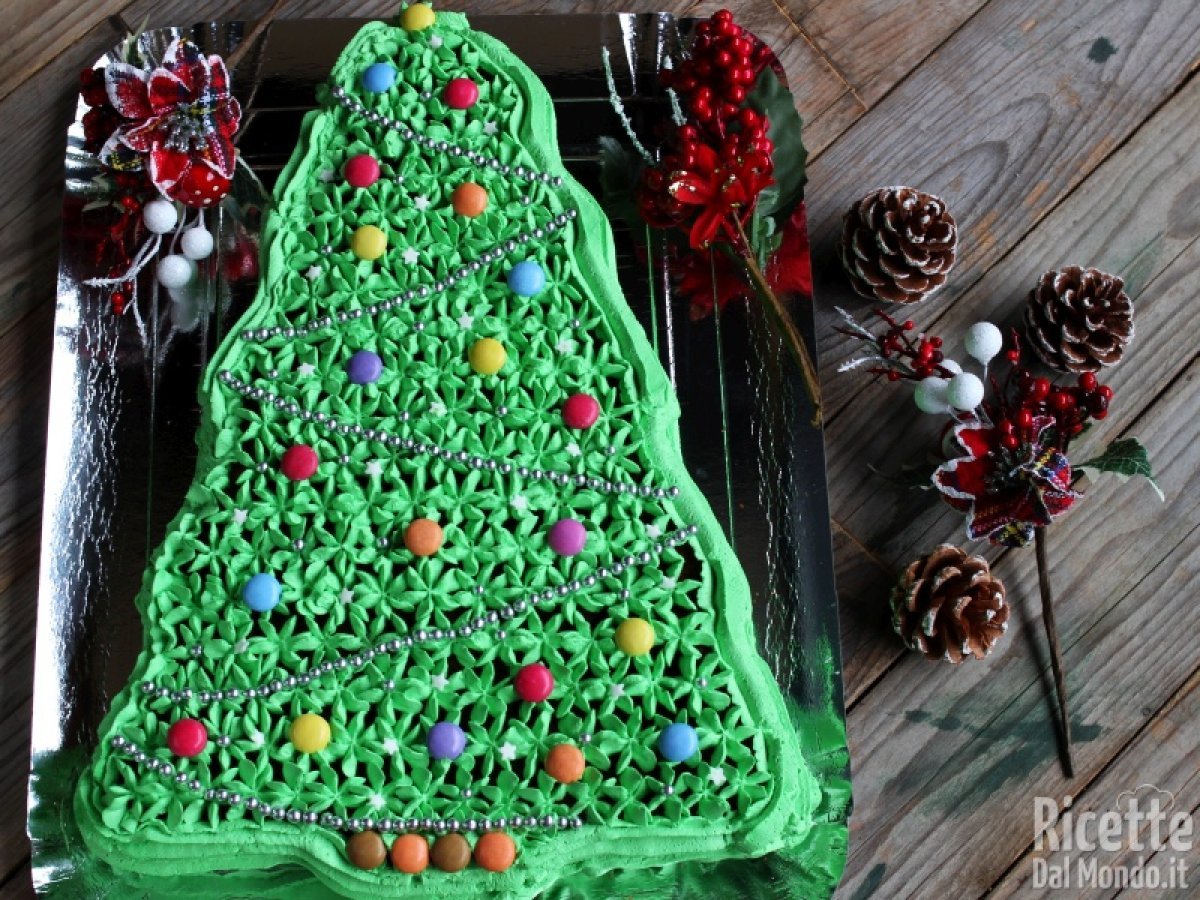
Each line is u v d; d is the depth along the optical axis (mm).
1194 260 725
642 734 582
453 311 627
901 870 661
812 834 618
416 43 661
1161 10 739
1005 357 712
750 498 665
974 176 730
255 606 584
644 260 697
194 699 583
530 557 597
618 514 604
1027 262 723
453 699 585
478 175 643
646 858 587
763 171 664
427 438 609
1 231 706
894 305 713
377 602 592
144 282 687
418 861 569
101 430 665
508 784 577
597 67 714
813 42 737
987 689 679
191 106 653
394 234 635
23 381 693
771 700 599
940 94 736
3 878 643
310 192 643
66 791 620
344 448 605
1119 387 709
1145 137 735
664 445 617
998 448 646
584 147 706
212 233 694
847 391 706
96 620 643
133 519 655
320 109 660
